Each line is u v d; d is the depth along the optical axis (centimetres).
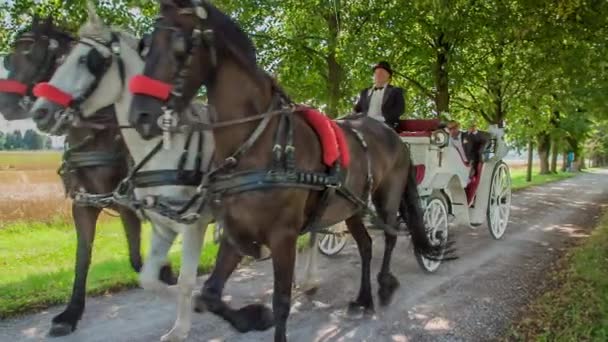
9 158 1159
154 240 420
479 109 1764
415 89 1420
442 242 684
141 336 446
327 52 1145
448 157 696
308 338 446
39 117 377
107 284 572
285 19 1176
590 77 1155
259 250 365
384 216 526
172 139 368
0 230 973
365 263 516
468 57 1347
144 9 800
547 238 917
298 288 587
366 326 476
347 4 1070
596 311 471
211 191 346
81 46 404
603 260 675
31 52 451
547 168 3322
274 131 350
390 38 1162
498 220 899
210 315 491
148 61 311
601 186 2277
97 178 446
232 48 336
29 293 541
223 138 344
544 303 519
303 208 365
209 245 775
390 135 522
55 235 948
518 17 1007
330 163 380
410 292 578
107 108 430
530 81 1403
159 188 402
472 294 571
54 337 439
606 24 961
